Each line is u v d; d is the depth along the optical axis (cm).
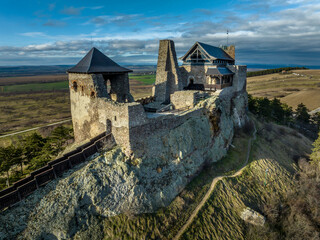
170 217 2214
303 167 4081
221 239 2234
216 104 3372
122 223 1938
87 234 1777
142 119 2303
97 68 2677
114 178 2072
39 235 1639
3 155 2645
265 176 3362
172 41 4066
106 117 2377
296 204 2998
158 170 2403
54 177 1928
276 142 4716
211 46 4750
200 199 2562
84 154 2136
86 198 1898
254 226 2538
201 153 2995
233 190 2838
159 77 4088
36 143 3136
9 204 1666
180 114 2894
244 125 4625
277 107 6253
